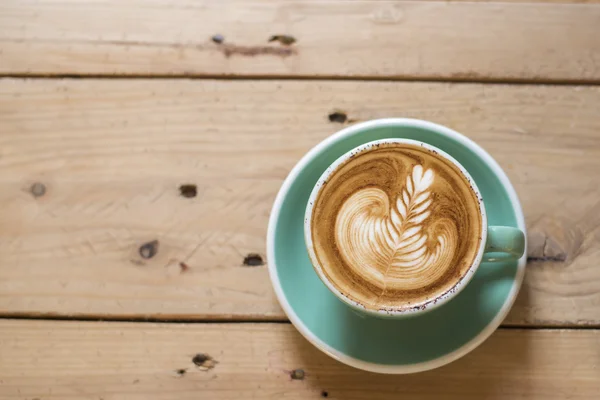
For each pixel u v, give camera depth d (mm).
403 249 582
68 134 656
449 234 582
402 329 603
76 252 646
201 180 650
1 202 651
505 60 656
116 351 637
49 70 661
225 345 636
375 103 653
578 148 646
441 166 589
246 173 650
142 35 662
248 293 640
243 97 656
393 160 591
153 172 651
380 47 659
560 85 653
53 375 635
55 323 640
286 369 634
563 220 640
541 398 625
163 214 647
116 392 633
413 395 630
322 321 605
